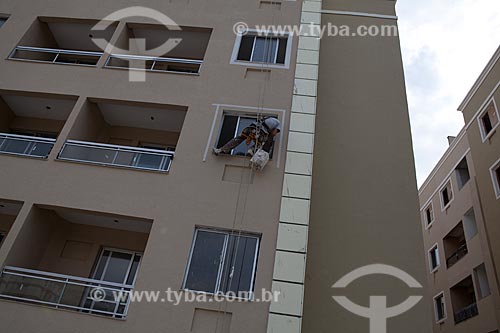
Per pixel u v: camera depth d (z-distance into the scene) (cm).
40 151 991
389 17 1321
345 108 1116
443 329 1844
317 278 849
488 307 1517
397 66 1205
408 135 1059
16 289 787
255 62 1117
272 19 1226
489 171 1655
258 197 866
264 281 761
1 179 926
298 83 1062
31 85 1116
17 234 852
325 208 941
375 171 998
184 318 729
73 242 998
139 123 1168
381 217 927
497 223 1551
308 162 912
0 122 1167
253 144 924
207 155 937
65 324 735
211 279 778
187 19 1252
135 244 998
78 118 1048
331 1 1368
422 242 891
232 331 710
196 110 1027
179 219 846
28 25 1273
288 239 802
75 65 1148
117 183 909
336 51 1246
